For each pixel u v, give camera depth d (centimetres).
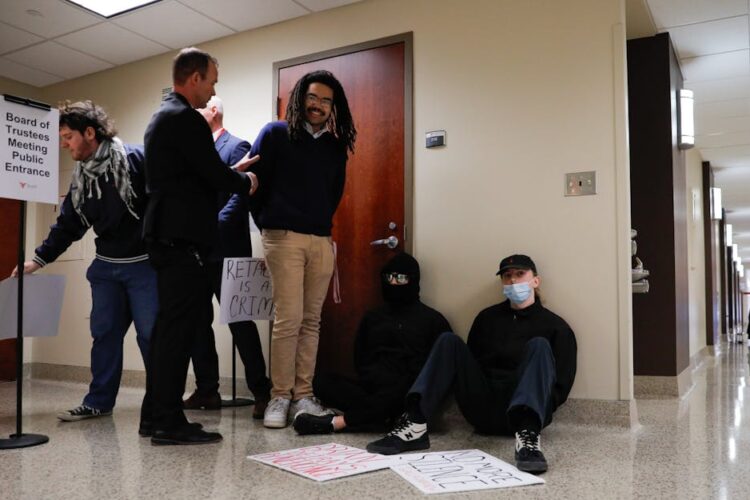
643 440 251
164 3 351
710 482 191
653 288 396
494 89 307
